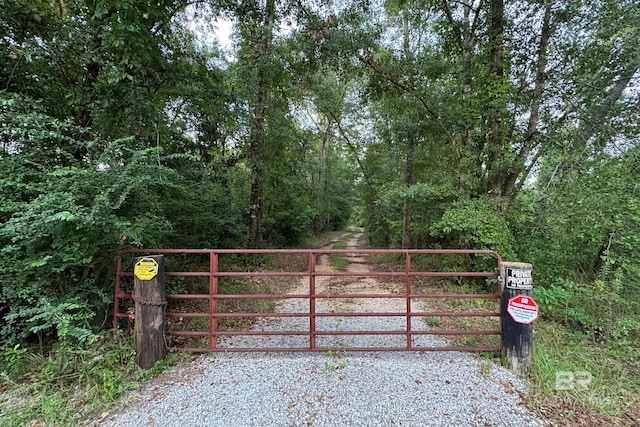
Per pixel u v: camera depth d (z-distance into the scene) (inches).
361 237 1000.2
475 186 259.4
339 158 968.9
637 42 172.9
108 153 127.8
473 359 126.8
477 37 276.8
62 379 106.0
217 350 129.0
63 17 174.9
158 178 140.4
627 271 159.2
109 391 99.3
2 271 117.4
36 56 148.6
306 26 268.2
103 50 157.2
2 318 122.5
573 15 215.5
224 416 90.5
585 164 183.6
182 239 276.8
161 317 121.0
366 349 129.3
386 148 471.2
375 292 263.1
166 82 224.5
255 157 343.6
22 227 111.7
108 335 127.6
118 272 131.6
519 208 241.9
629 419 90.4
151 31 193.2
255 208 359.3
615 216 153.6
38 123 121.2
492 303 218.4
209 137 381.7
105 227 123.9
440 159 331.3
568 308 165.8
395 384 107.5
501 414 91.7
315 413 91.7
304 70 328.5
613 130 192.7
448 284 279.3
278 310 204.8
